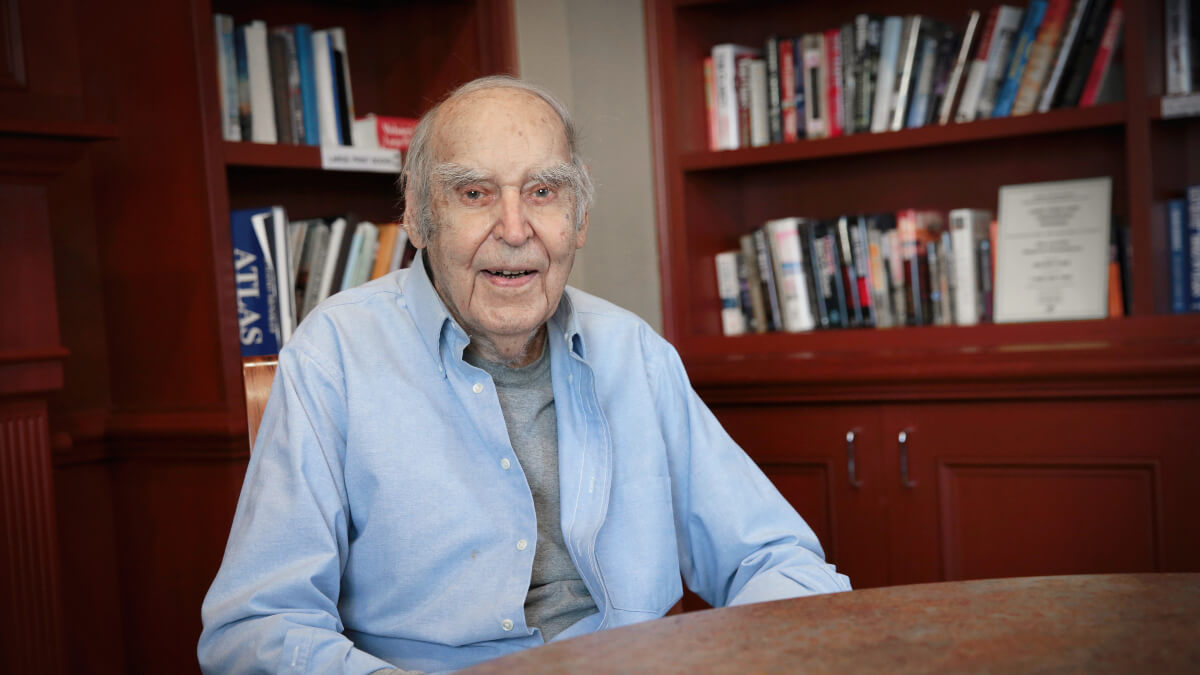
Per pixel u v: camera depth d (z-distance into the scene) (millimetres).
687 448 1403
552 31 2682
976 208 2660
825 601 881
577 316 1349
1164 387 2178
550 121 1216
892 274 2535
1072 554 2297
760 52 2777
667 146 2711
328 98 2332
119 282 2186
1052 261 2395
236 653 1066
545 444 1290
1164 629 750
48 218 1897
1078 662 688
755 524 1352
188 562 2121
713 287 2832
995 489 2355
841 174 2824
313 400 1199
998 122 2369
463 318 1243
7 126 1696
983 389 2326
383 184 2791
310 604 1105
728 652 751
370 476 1191
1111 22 2295
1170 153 2348
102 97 2172
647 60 2707
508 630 1170
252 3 2508
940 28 2508
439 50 2719
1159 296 2264
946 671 683
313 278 2248
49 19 2148
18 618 1842
